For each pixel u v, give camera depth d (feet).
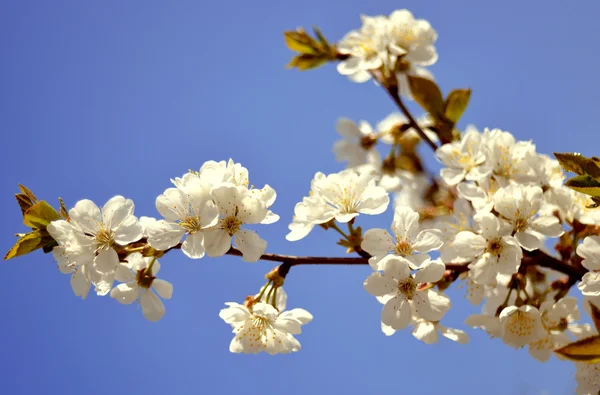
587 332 3.20
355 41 3.48
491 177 3.25
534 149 3.25
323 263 3.12
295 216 3.16
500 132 3.26
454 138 3.43
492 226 3.12
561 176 3.24
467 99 3.43
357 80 3.48
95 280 3.09
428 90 3.43
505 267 3.11
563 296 3.21
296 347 3.14
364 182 3.15
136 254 3.15
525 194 3.14
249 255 3.07
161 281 3.15
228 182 3.08
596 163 3.06
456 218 3.27
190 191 3.07
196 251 3.06
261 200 3.08
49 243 3.09
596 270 3.09
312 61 3.49
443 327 3.21
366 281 3.10
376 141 3.65
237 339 3.14
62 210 3.10
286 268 3.12
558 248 3.23
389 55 3.45
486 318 3.19
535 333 3.17
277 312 3.11
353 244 3.12
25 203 3.11
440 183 3.59
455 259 3.21
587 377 3.20
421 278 3.09
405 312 3.11
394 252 3.11
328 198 3.14
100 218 3.10
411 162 3.62
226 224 3.08
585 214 3.22
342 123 3.67
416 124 3.45
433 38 3.48
